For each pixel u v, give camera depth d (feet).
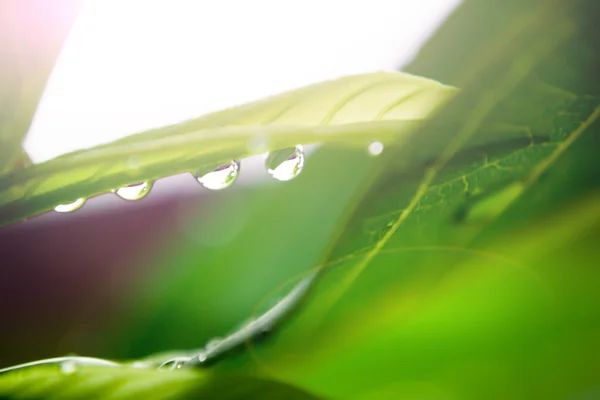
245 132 0.45
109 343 0.52
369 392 0.38
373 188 0.43
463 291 0.39
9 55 0.46
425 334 0.38
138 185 0.52
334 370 0.39
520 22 0.46
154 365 0.44
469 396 0.36
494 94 0.44
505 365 0.36
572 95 0.44
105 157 0.45
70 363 0.41
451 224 0.42
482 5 0.48
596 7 0.45
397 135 0.45
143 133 0.45
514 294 0.38
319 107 0.45
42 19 0.46
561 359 0.36
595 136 0.43
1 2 0.46
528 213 0.42
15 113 0.46
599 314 0.36
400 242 0.42
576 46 0.44
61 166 0.45
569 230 0.41
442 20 0.51
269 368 0.40
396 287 0.40
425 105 0.45
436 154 0.44
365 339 0.39
